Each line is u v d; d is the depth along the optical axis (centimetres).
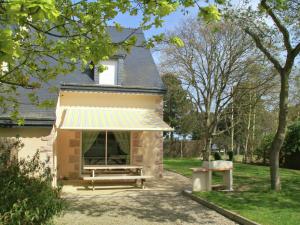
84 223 1363
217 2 895
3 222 728
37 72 1072
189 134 5575
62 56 995
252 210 1471
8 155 1067
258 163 3688
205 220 1416
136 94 2588
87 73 2608
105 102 2561
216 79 2767
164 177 2625
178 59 2941
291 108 4412
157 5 741
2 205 767
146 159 2602
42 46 986
